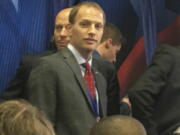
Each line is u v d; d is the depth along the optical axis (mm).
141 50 3822
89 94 2307
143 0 3826
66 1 3434
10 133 862
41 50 3326
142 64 3820
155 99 2502
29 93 2262
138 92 2461
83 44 2322
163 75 2486
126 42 3631
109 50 3193
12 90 2951
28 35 3273
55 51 3018
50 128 904
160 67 2498
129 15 3785
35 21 3305
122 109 3166
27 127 875
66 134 2193
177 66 2502
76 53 2352
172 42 3898
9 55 3199
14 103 965
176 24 3900
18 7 3234
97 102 2342
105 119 1577
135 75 3803
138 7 3812
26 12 3268
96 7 2377
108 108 2791
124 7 3766
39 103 2191
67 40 2885
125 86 3775
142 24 3824
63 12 2930
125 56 3773
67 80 2240
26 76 2912
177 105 2467
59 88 2221
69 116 2203
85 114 2232
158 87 2477
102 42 3168
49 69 2244
